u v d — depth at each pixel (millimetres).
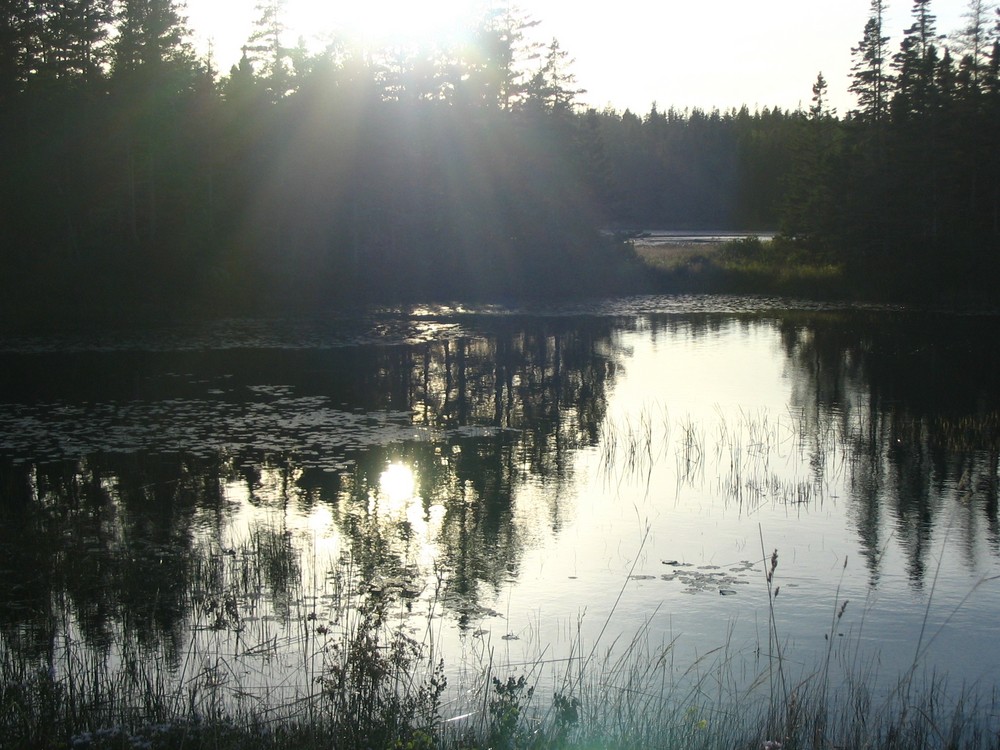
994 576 11867
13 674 8242
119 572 11633
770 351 33688
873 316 44875
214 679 8578
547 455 18594
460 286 54750
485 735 7066
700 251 69688
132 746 6723
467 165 57469
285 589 11258
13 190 45344
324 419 21844
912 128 56438
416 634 9953
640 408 23578
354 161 53906
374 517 14414
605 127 141125
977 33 57750
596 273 57750
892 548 13000
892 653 9602
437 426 21312
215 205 51875
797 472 17219
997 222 55625
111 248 46938
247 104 53344
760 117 156125
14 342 35250
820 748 7121
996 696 8602
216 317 43656
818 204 61469
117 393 24797
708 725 7359
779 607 10828
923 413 22328
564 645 9672
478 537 13438
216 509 14742
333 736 6836
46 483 16062
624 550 12906
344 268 53344
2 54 45469
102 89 48656
